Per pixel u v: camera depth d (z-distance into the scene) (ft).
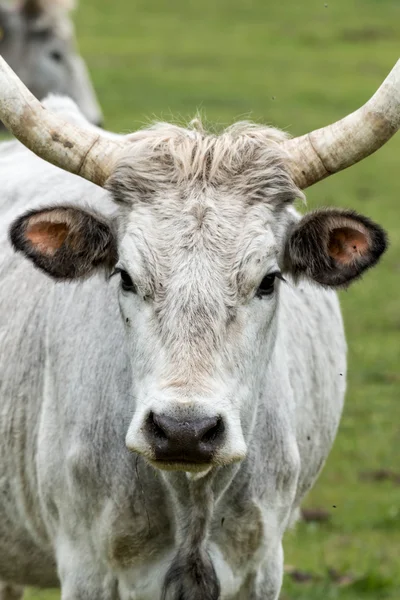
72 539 47.24
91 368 46.39
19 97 44.11
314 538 77.41
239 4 383.65
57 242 44.29
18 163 60.03
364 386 105.19
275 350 47.16
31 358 50.03
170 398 38.47
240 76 270.87
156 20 358.23
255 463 45.88
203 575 44.70
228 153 43.06
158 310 40.60
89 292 47.83
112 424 45.42
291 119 221.66
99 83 253.85
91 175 44.19
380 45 321.32
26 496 50.67
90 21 353.10
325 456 55.52
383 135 43.62
